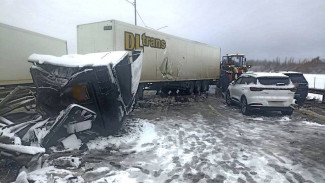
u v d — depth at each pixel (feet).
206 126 29.40
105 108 22.00
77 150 19.99
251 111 37.09
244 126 29.71
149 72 46.24
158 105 45.96
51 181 14.33
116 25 37.11
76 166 16.75
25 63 34.78
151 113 37.68
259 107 34.63
